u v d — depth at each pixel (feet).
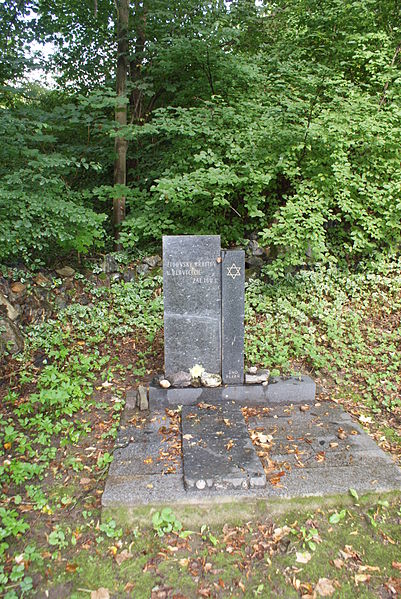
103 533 9.20
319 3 26.35
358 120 21.13
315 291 22.57
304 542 8.95
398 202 21.67
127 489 9.86
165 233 23.91
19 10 26.86
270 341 18.35
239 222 24.62
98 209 28.99
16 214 17.35
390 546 8.86
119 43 26.45
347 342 18.88
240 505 9.68
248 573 8.25
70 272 21.61
